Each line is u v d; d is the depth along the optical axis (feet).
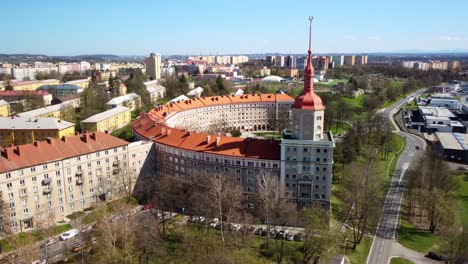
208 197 460.96
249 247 409.08
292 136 492.54
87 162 504.02
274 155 488.44
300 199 482.28
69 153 485.97
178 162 552.41
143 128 655.76
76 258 385.29
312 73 473.67
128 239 384.27
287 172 479.00
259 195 470.80
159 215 483.51
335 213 499.51
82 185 501.97
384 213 513.86
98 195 520.42
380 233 460.55
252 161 492.54
